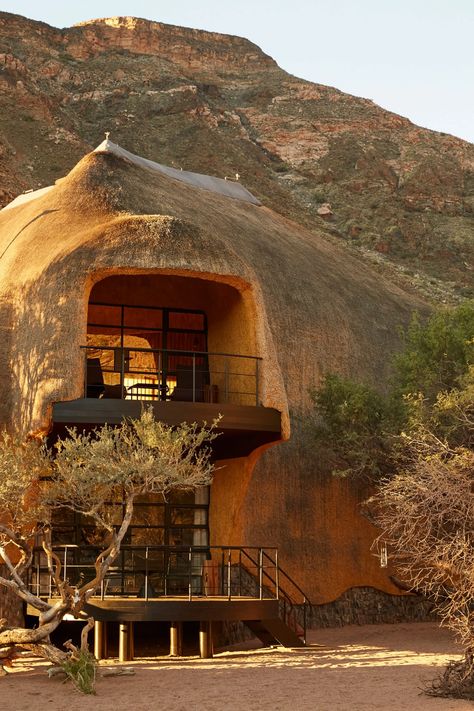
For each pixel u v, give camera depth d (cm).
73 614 1550
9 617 1989
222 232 2727
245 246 2803
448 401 1994
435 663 1695
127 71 10838
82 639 1520
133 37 12131
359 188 9106
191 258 1931
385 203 8762
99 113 9744
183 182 3127
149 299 2298
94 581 1550
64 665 1439
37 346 1864
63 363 1811
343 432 2373
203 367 2252
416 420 2088
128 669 1555
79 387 1816
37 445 1722
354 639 2186
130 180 2488
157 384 2267
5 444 1611
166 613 1769
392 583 2572
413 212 8731
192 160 8944
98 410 1814
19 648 1853
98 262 1880
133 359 2322
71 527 2106
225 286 2145
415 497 1552
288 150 10081
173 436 1554
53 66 10506
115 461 1551
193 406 1875
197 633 2100
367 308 3073
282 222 3438
